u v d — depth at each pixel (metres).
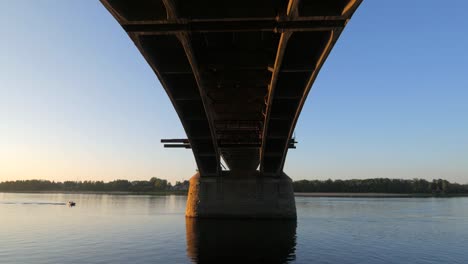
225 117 35.84
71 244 29.14
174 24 17.09
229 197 45.44
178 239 31.25
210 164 44.84
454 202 122.94
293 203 45.28
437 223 47.88
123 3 16.42
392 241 31.66
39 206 85.19
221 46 22.83
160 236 33.09
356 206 93.00
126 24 17.05
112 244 29.06
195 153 39.78
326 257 24.33
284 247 27.70
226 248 27.11
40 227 41.41
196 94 27.36
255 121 36.00
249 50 23.00
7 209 72.94
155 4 16.78
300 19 16.62
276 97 27.48
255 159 52.44
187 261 22.81
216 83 25.88
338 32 17.39
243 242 29.69
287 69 22.53
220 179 46.09
